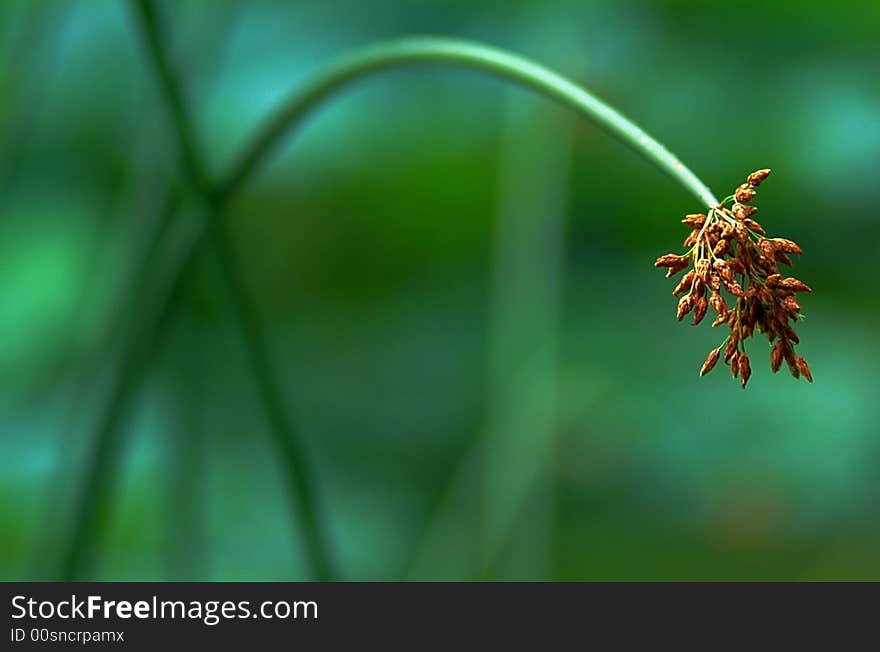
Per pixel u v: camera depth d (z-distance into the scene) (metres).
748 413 2.12
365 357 2.19
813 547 2.04
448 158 2.13
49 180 1.88
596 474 2.02
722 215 1.12
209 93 1.89
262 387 1.31
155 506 1.65
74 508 1.33
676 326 2.17
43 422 1.69
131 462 1.68
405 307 2.24
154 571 1.60
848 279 2.13
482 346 2.16
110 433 1.33
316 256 2.22
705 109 2.06
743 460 2.08
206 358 1.83
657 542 2.03
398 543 1.84
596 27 2.02
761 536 2.05
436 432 2.07
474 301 2.21
